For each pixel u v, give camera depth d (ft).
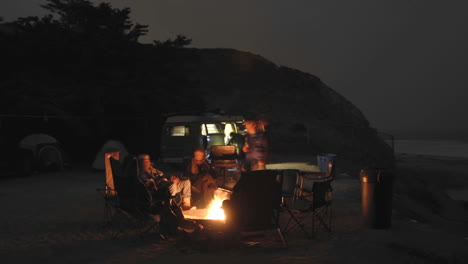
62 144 72.49
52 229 24.17
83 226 24.84
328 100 144.25
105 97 68.13
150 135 72.95
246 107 125.59
